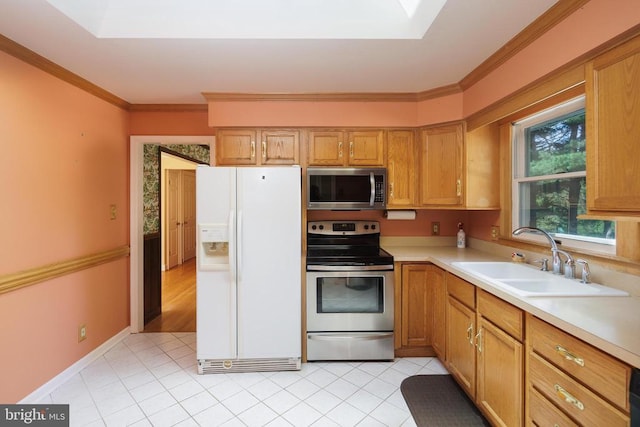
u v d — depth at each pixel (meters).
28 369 1.88
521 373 1.37
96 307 2.51
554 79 1.53
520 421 1.37
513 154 2.34
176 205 6.52
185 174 6.89
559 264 1.78
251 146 2.64
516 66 1.78
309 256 2.47
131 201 2.95
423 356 2.53
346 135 2.66
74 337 2.26
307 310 2.41
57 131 2.12
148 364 2.40
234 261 2.23
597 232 1.70
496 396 1.56
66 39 1.74
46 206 2.02
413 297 2.47
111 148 2.70
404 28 1.76
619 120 1.16
